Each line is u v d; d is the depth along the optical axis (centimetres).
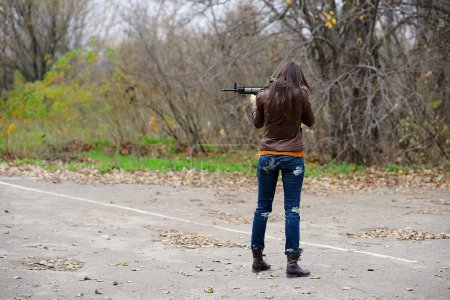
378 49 3088
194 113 3716
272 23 3186
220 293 973
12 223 1572
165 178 2656
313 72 3062
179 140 3756
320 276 1077
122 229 1529
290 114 1060
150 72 3672
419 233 1512
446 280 1055
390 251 1296
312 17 3055
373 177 2723
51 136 3656
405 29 3089
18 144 3334
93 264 1159
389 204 2023
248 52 3170
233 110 3425
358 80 2983
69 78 4344
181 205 1961
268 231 1534
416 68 2964
